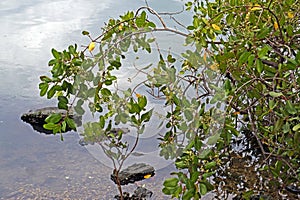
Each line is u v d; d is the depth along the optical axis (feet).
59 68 7.73
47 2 26.71
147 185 10.81
